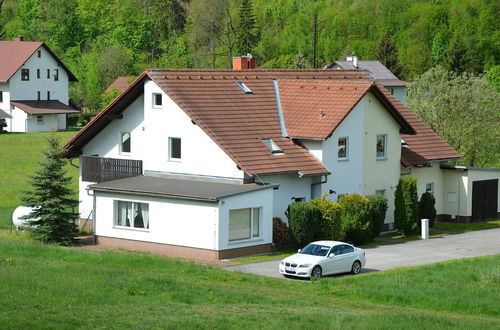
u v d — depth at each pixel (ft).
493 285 107.45
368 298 100.53
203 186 136.05
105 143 157.38
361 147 155.53
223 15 475.72
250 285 104.37
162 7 557.74
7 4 599.57
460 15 499.51
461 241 150.92
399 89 369.71
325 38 517.96
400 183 155.43
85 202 157.48
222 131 142.10
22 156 270.87
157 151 148.46
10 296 83.87
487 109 221.25
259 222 134.10
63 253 118.62
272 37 530.27
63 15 549.95
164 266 112.68
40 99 384.47
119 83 440.04
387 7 532.32
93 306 82.64
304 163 145.18
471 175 175.32
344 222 141.79
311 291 102.94
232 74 159.94
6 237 143.33
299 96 157.79
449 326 82.12
